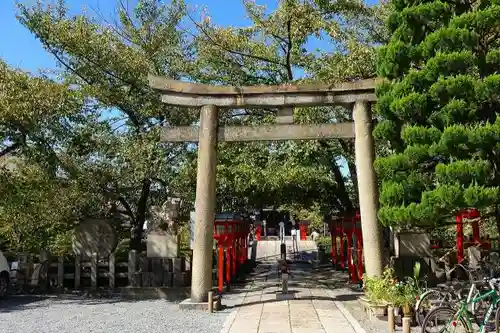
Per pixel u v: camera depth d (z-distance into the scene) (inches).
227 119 676.1
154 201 735.7
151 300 503.5
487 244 548.7
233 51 670.5
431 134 319.9
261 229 1780.3
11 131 534.0
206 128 445.7
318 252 984.9
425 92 332.2
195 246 437.1
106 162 637.9
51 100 509.4
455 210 354.9
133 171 626.2
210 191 439.8
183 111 635.5
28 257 570.6
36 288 551.5
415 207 321.4
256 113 669.3
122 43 616.4
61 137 577.9
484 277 345.7
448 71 318.7
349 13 608.4
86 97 622.8
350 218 647.8
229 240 600.4
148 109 632.4
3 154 566.3
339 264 814.5
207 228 436.8
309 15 597.3
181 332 342.0
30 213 626.8
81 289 549.0
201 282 434.0
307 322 367.2
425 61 339.3
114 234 571.5
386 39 604.1
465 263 490.9
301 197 765.3
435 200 311.3
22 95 488.7
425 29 351.6
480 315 317.1
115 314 420.5
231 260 641.0
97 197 649.0
